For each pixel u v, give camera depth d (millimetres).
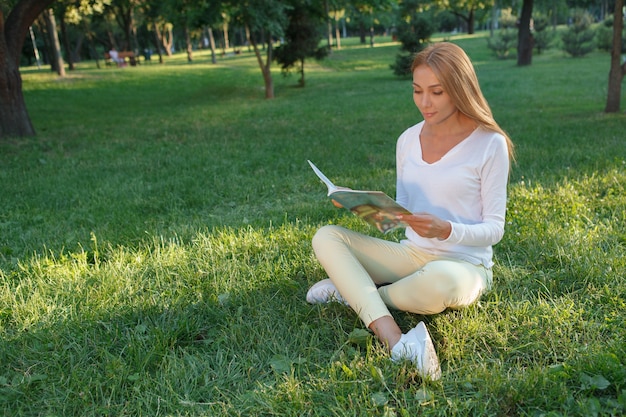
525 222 4137
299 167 6938
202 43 79250
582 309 2734
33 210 5320
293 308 2967
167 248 3973
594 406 2039
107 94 22109
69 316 2979
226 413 2156
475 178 2559
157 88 24188
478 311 2832
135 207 5289
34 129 11672
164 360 2500
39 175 7062
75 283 3396
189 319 2898
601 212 4324
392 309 2895
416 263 2734
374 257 2744
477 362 2441
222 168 7016
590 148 6875
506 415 2104
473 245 2529
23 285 3408
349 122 11523
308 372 2354
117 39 54562
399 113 12758
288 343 2656
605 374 2256
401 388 2260
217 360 2541
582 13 31453
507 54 32781
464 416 2090
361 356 2496
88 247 4148
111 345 2689
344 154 7645
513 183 5418
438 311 2609
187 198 5551
